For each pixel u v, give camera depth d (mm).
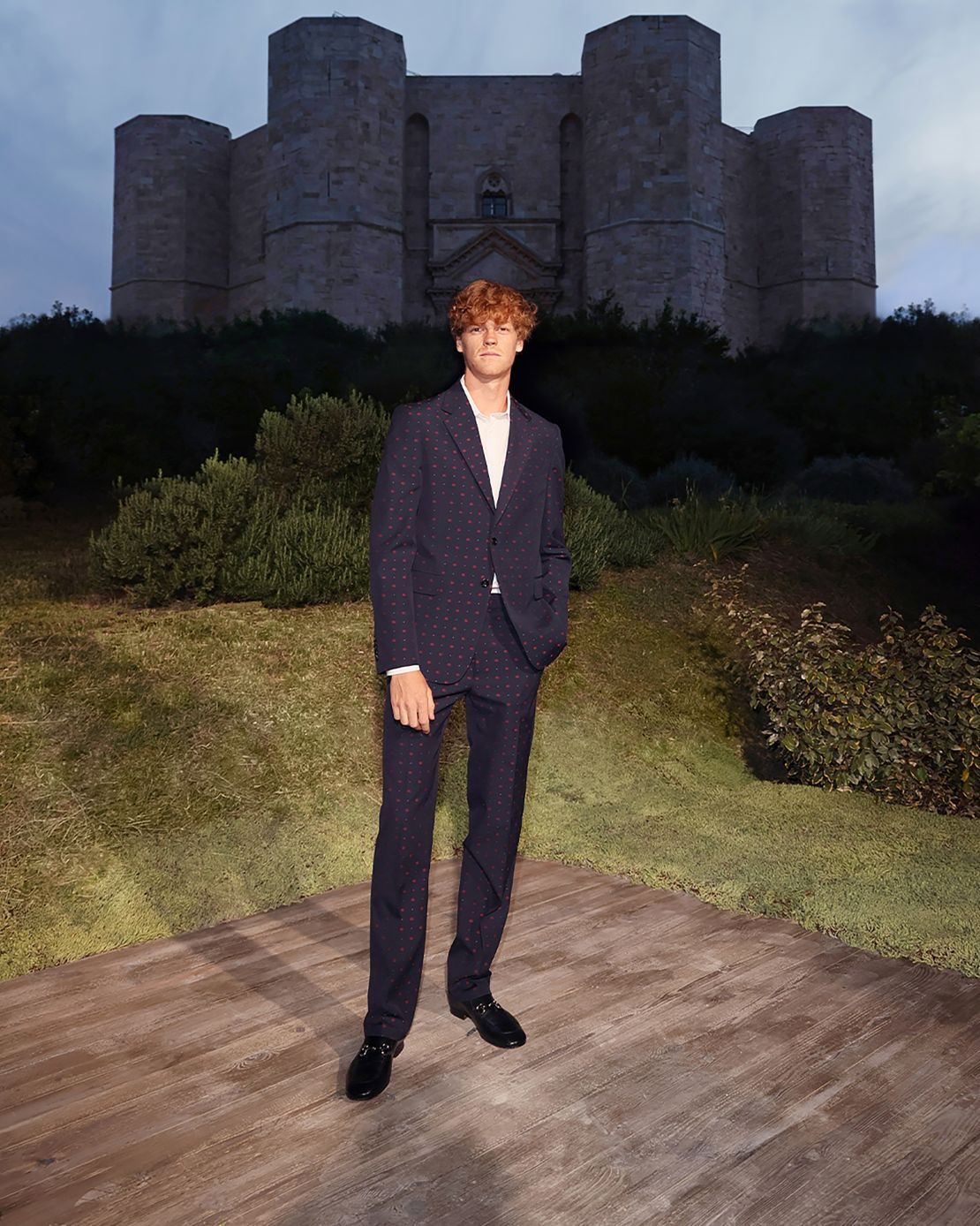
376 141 39656
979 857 3949
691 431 17484
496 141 42531
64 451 16719
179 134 44594
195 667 5766
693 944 3123
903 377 23422
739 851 4102
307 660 6113
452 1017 2576
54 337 28047
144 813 4176
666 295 38906
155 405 18219
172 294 44469
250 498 8188
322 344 27297
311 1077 2258
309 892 3727
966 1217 1743
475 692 2307
